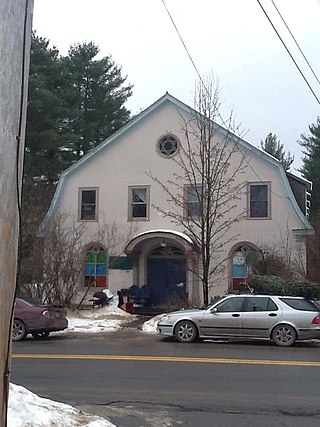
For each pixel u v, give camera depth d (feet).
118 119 144.05
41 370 41.01
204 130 84.89
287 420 28.48
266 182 89.40
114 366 42.68
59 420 24.73
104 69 143.23
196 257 88.17
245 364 43.78
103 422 25.73
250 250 88.53
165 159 93.25
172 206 92.32
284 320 56.29
